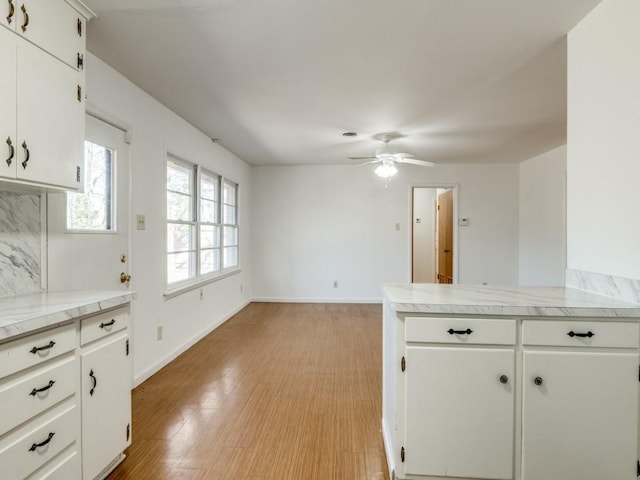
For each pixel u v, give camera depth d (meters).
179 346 3.62
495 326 1.60
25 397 1.29
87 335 1.60
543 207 5.30
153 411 2.47
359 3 1.85
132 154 2.82
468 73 2.67
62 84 1.75
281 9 1.89
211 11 1.91
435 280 7.95
